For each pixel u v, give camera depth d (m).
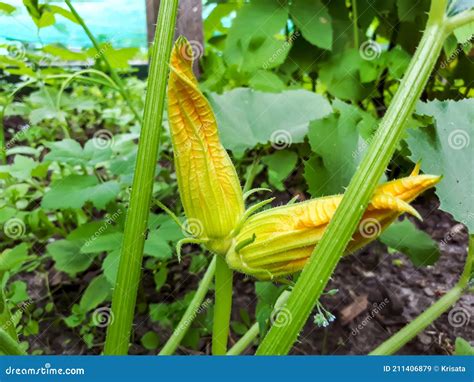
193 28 0.39
